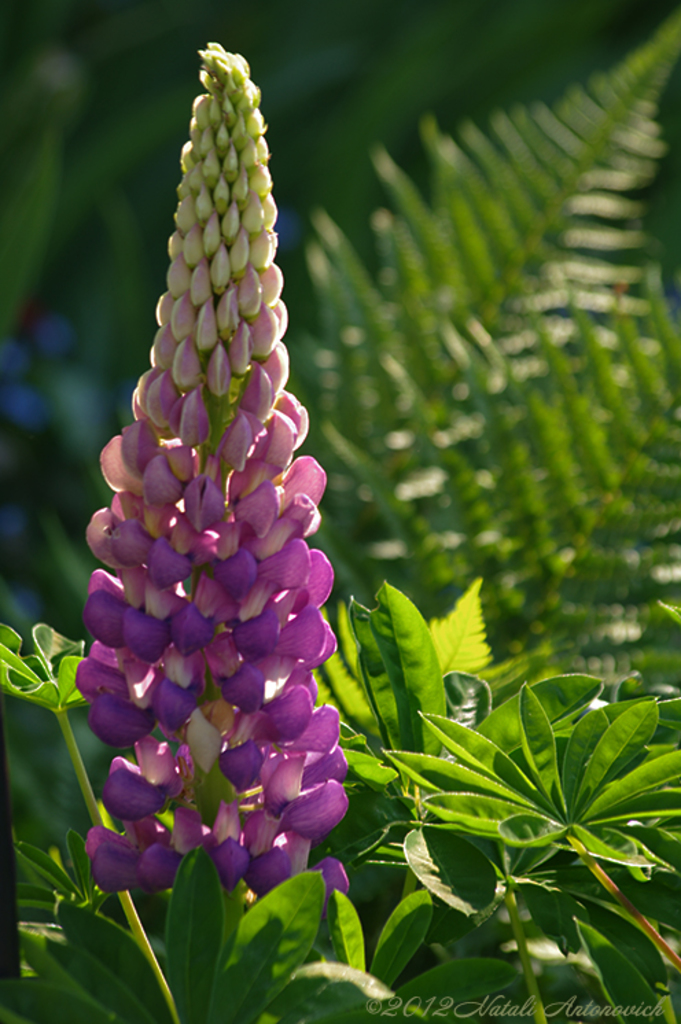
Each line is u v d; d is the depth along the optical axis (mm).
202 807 994
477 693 1080
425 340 2113
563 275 2242
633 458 1697
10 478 3816
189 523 982
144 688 989
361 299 2133
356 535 1916
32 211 2938
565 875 1024
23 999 938
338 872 996
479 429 1897
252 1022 953
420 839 1009
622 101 2438
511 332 2271
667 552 1611
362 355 2072
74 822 1562
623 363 1758
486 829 993
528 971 1010
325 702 1117
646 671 1370
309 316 3695
